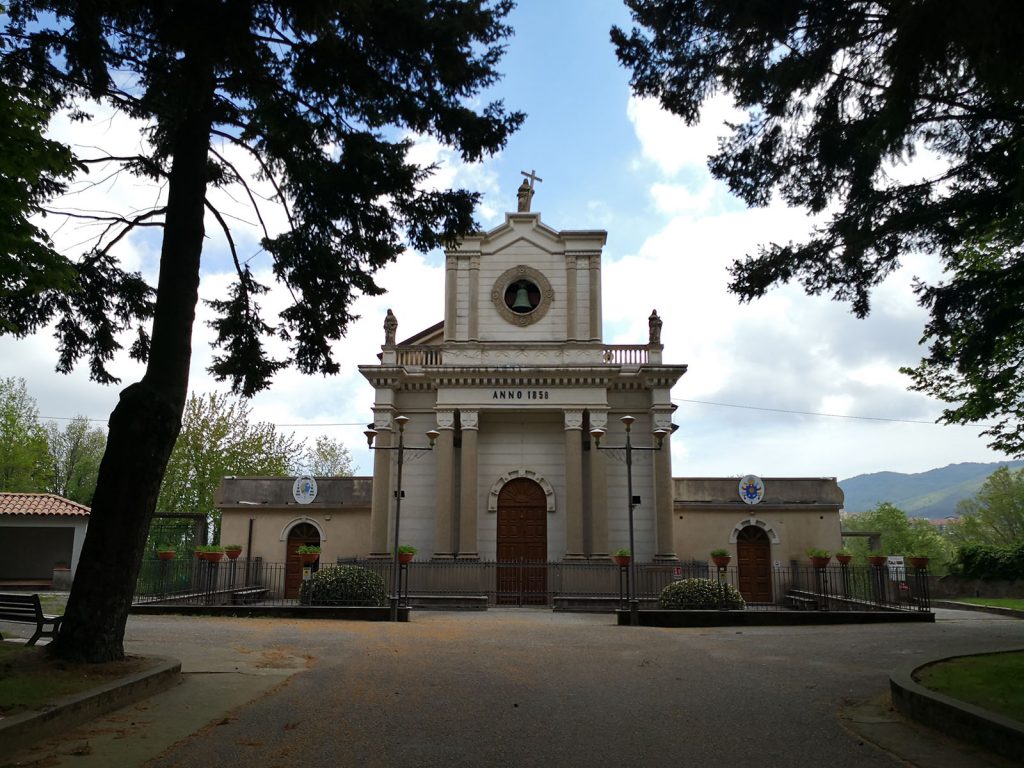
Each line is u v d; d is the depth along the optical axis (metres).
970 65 7.30
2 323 11.76
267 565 32.50
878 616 20.42
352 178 12.77
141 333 14.14
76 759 6.99
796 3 9.05
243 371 15.07
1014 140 9.68
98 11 9.65
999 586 31.92
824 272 11.82
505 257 31.88
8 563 38.03
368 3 10.51
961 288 11.24
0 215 10.14
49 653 10.22
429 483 30.27
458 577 28.14
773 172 11.53
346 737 7.96
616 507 29.80
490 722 8.68
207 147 12.10
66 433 58.38
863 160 10.60
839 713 9.20
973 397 18.16
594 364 29.94
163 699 9.43
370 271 14.59
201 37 9.27
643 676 11.64
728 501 32.59
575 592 27.86
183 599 24.52
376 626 18.06
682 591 21.17
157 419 10.88
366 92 11.91
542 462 30.50
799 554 32.03
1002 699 8.58
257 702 9.47
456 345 30.73
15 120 10.33
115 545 10.59
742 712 9.24
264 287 15.10
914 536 69.31
